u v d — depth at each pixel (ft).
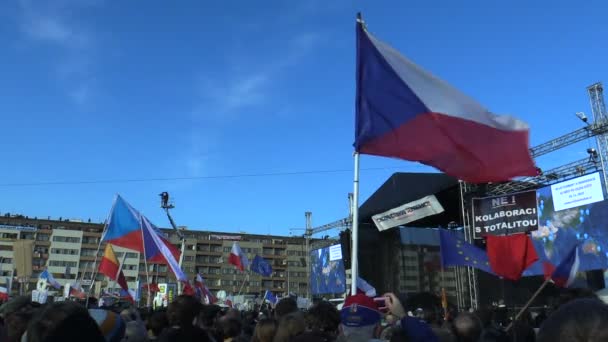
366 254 118.42
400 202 107.65
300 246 510.58
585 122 72.49
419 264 112.88
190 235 502.79
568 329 5.28
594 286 72.18
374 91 25.54
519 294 79.46
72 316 9.27
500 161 25.31
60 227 450.30
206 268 479.41
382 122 25.21
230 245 493.36
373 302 15.76
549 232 78.79
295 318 14.93
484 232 48.42
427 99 25.58
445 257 38.24
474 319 16.55
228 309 23.57
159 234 53.21
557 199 78.23
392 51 26.27
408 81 25.81
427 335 12.82
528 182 85.51
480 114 25.72
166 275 393.91
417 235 115.85
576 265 26.40
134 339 19.20
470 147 25.12
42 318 9.22
